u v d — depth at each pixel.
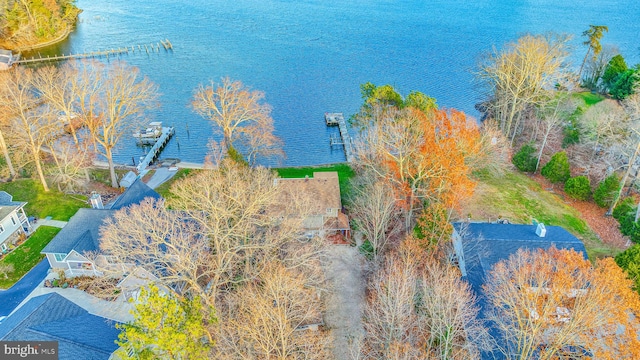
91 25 134.38
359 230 48.56
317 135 75.81
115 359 32.59
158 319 25.67
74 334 33.12
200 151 71.44
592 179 55.19
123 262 37.75
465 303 32.12
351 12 148.50
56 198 55.44
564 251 31.47
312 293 38.12
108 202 55.94
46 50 114.00
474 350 31.30
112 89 58.12
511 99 64.00
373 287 39.28
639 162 51.41
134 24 135.75
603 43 108.62
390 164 44.59
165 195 57.19
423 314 33.72
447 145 42.56
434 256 40.38
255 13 147.75
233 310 35.00
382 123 49.12
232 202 39.69
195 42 120.06
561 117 63.31
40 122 60.22
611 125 54.69
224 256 36.91
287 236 39.22
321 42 119.12
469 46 113.81
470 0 163.75
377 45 116.19
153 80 95.69
